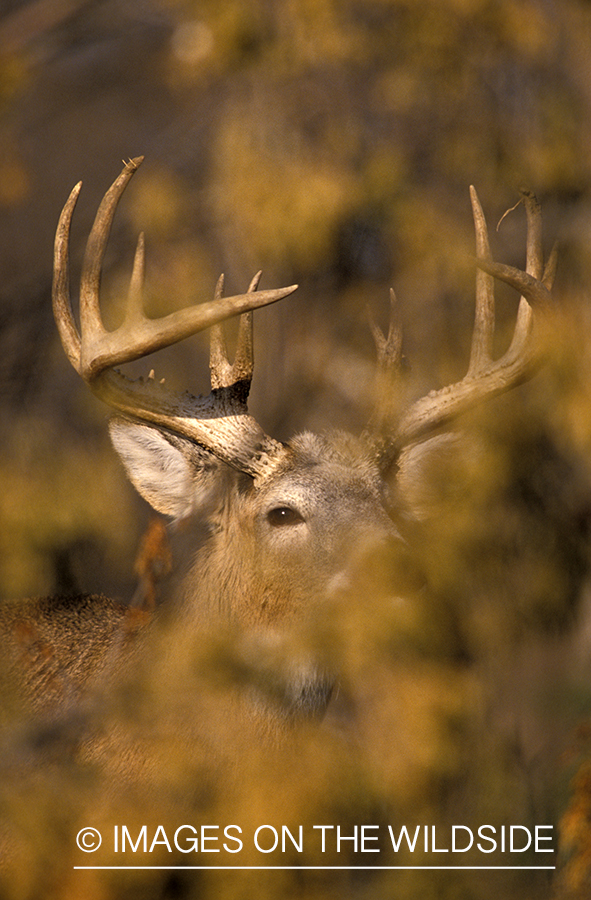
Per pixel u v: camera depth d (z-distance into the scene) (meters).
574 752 10.36
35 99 20.27
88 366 8.52
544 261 12.66
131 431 9.70
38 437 13.71
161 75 16.06
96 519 13.37
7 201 17.06
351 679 10.00
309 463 9.41
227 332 14.13
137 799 8.77
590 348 12.17
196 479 9.77
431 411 9.86
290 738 9.15
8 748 8.82
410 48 13.46
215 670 8.80
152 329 8.33
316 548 9.04
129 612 9.92
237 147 13.42
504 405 11.93
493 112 13.51
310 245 12.86
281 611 9.20
